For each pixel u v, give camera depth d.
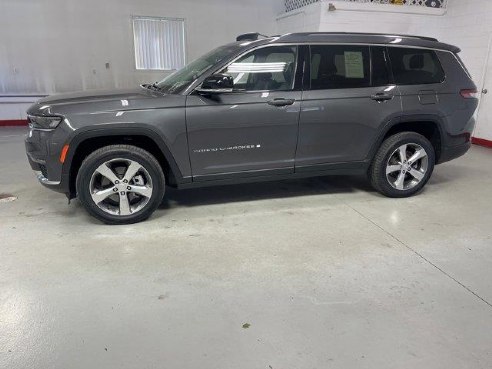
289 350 2.09
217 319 2.32
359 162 4.04
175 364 1.99
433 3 7.46
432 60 4.09
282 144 3.74
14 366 1.95
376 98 3.86
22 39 8.14
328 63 3.76
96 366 1.97
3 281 2.66
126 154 3.36
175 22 8.88
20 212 3.82
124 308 2.41
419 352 2.10
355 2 6.94
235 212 3.90
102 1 8.34
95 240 3.26
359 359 2.04
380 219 3.77
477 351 2.12
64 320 2.29
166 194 4.38
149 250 3.11
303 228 3.55
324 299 2.53
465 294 2.62
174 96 3.42
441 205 4.16
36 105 3.41
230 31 9.25
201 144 3.53
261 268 2.88
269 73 3.62
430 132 4.32
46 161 3.28
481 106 7.07
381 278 2.78
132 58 8.83
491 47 6.71
